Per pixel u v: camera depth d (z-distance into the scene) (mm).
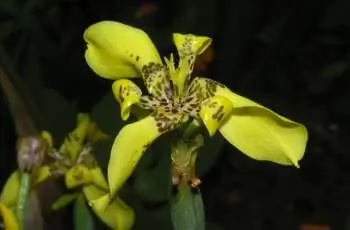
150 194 419
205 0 630
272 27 698
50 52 650
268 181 673
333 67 732
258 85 721
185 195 285
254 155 284
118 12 669
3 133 563
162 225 420
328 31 721
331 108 721
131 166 277
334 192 671
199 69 469
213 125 279
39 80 568
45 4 622
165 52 604
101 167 406
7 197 337
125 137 280
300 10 702
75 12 659
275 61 726
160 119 283
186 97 288
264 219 652
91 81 660
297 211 658
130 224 330
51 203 401
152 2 661
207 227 426
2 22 592
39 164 325
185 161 283
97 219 410
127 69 294
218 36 674
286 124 280
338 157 692
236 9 664
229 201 658
